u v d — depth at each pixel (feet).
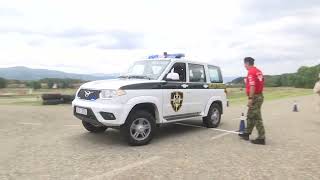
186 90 30.48
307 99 92.12
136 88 25.81
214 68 35.27
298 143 27.91
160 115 27.78
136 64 31.76
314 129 35.53
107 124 24.82
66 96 72.23
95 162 21.21
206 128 34.68
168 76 28.60
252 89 26.99
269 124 39.24
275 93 133.08
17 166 20.17
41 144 26.17
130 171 19.44
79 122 39.14
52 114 47.70
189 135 30.71
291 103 75.51
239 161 21.95
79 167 20.10
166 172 19.34
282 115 49.37
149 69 29.91
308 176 18.99
